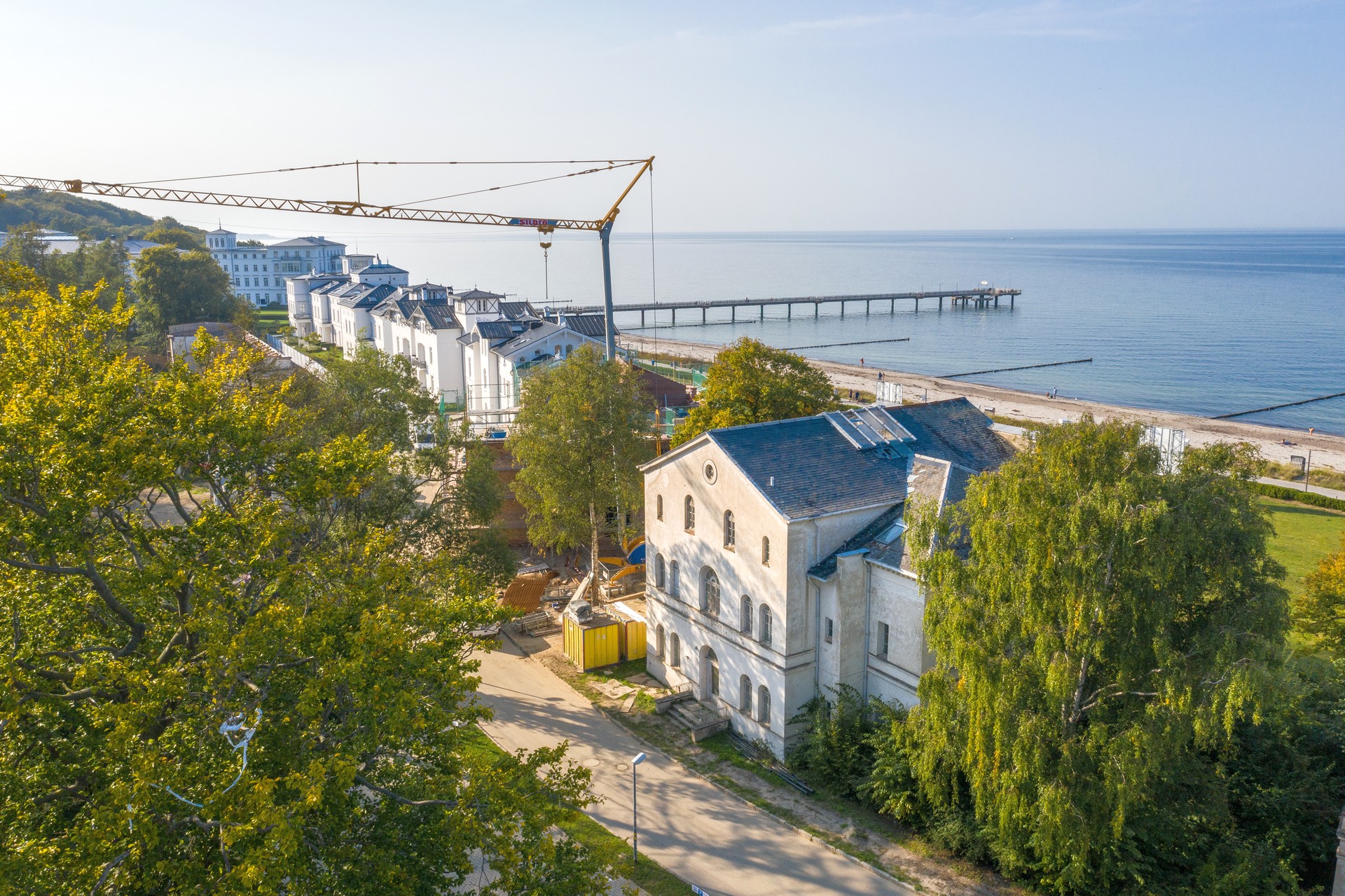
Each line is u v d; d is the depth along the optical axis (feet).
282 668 85.40
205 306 512.22
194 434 95.45
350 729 82.02
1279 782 118.42
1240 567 96.37
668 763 147.54
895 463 162.40
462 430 190.80
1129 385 573.74
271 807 65.72
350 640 81.46
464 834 78.33
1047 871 111.86
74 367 97.45
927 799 126.41
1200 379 592.60
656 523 174.50
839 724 140.97
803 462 155.12
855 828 129.80
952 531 130.31
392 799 84.33
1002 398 514.27
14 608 84.28
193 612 85.46
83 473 84.28
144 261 498.28
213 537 92.22
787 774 144.56
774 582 144.97
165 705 84.64
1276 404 515.91
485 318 376.68
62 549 83.92
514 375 316.19
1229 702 92.63
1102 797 102.12
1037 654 102.22
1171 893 105.91
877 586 143.23
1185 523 93.97
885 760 131.03
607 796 137.28
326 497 104.06
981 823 120.67
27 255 488.44
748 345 218.59
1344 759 122.21
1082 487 102.22
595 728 158.71
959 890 115.44
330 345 543.39
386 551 121.19
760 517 146.30
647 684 175.63
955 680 117.70
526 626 198.80
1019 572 104.47
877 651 145.38
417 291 451.94
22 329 100.32
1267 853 108.78
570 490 189.98
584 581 205.26
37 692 81.35
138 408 96.07
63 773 81.61
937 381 571.28
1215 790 112.16
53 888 67.51
